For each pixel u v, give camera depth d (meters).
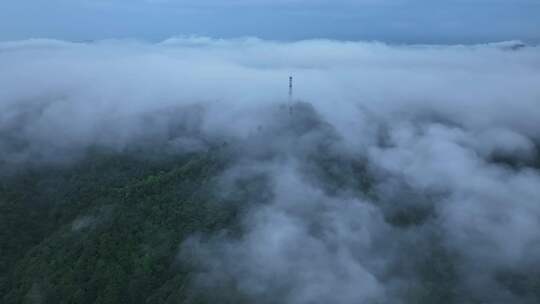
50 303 90.44
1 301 95.19
